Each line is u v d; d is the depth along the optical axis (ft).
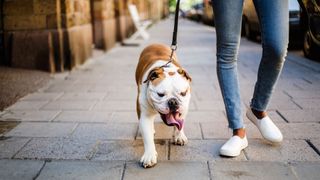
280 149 9.04
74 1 19.80
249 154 8.81
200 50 26.86
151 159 8.22
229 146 8.65
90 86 15.58
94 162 8.55
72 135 10.09
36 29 18.03
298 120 10.91
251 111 9.41
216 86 15.24
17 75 16.72
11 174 8.05
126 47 31.07
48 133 10.24
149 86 7.91
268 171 8.04
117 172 8.11
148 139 8.35
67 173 8.09
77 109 12.34
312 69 18.01
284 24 8.39
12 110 12.27
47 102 13.17
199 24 69.05
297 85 14.90
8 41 18.08
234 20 8.46
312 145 9.21
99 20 28.14
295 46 25.75
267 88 8.98
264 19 8.46
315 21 18.19
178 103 7.66
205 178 7.81
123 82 16.26
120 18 35.40
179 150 9.10
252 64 20.26
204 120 11.13
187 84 7.89
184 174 7.98
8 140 9.77
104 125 10.82
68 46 18.70
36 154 8.95
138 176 7.93
